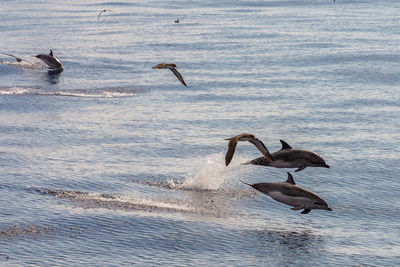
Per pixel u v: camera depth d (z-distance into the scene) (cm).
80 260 2384
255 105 5444
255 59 7906
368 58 7856
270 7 16638
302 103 5506
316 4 17450
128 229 2705
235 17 13750
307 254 2511
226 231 2722
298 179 3519
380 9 15500
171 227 2741
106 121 4847
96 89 6119
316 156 2347
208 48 8900
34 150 3975
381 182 3453
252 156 3984
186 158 3875
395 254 2533
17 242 2533
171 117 5000
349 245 2617
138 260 2405
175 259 2427
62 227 2705
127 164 3719
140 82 6481
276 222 2858
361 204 3125
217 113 5150
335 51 8444
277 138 4391
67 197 3108
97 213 2884
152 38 10012
